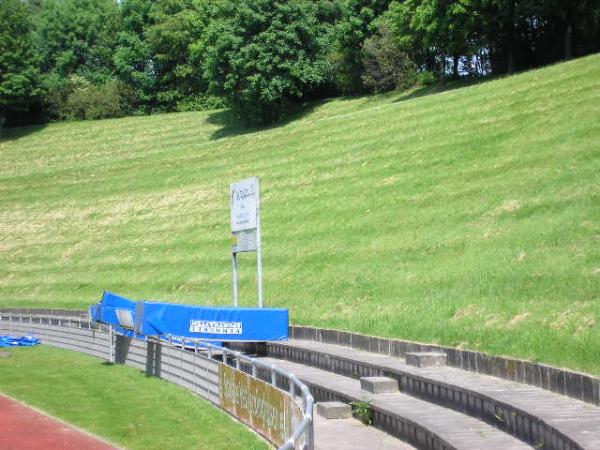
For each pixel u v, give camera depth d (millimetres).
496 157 29250
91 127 70938
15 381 20734
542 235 20594
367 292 23047
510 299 17391
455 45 49531
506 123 32312
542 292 16891
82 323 29672
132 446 13422
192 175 46812
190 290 31609
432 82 54844
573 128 27672
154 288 33531
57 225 46438
